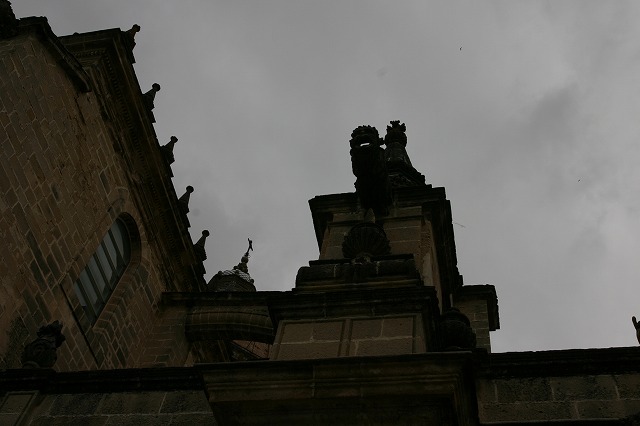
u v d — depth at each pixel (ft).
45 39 70.44
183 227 87.25
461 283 69.92
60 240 67.87
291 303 38.32
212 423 40.29
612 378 36.40
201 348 86.02
